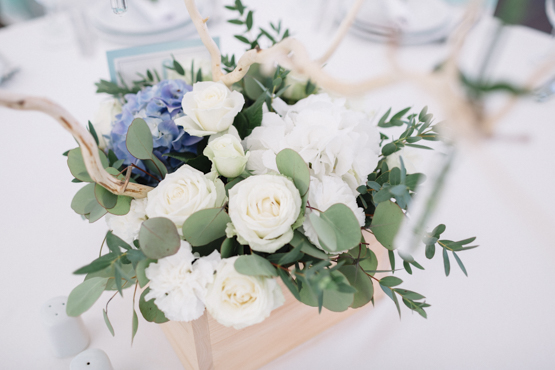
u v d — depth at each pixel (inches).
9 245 26.2
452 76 8.5
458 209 28.6
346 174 19.8
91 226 27.5
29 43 35.8
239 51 35.3
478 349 22.9
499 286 25.3
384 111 30.9
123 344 22.6
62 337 21.4
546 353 22.8
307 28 38.5
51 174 29.6
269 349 22.1
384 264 24.0
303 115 20.0
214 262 17.6
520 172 28.8
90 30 34.5
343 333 23.6
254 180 17.9
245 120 22.1
